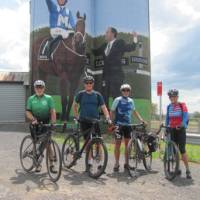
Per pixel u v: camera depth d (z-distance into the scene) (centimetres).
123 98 975
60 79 2502
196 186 826
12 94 3247
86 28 2578
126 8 2600
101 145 870
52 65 2512
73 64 2514
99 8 2631
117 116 970
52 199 699
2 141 1620
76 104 935
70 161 960
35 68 2567
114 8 2600
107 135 2130
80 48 2538
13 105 3244
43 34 2547
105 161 856
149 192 767
